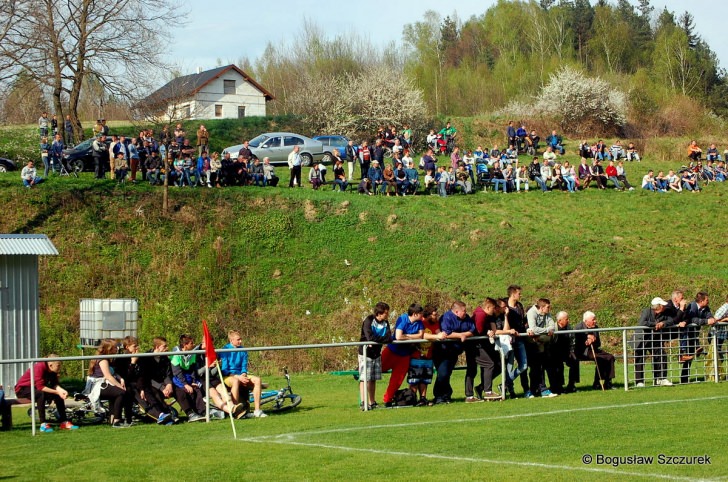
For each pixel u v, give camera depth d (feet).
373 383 51.78
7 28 130.82
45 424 45.03
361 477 31.55
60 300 93.76
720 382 60.18
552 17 392.06
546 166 142.10
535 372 54.70
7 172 120.78
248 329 96.32
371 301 102.58
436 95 315.17
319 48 304.71
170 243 106.01
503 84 335.88
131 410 48.01
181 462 35.01
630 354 61.52
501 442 38.09
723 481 30.25
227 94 218.79
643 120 232.12
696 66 336.29
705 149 195.42
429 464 33.58
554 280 106.63
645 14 448.24
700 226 128.98
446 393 53.06
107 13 137.08
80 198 108.06
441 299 103.65
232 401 48.80
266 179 125.70
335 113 185.16
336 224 115.44
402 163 132.77
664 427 41.09
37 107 161.38
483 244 113.09
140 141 118.62
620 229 124.98
